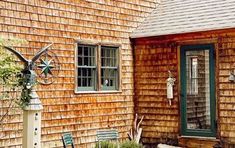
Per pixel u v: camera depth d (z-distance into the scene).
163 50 10.85
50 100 9.04
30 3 8.73
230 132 9.49
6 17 8.25
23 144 6.91
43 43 8.95
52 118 9.06
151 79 11.05
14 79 7.48
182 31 10.12
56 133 9.13
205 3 10.98
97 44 10.28
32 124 6.87
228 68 9.56
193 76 11.07
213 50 9.85
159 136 10.83
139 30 11.30
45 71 8.92
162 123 10.80
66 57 9.45
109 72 10.79
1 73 7.08
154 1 12.18
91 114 10.02
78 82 9.91
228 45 9.57
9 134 8.17
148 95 11.09
